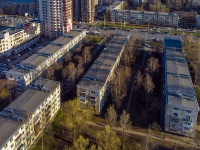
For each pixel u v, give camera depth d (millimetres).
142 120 178875
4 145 126000
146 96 195375
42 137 155125
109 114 167875
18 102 160625
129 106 194375
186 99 165875
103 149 142375
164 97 186250
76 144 140875
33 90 175375
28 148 150000
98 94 178500
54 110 180625
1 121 142000
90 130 167750
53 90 175625
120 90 198875
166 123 165875
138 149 151875
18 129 137000
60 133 164500
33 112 151500
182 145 157000
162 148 154125
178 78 196625
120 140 153000
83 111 170125
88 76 199375
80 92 183375
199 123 178000
